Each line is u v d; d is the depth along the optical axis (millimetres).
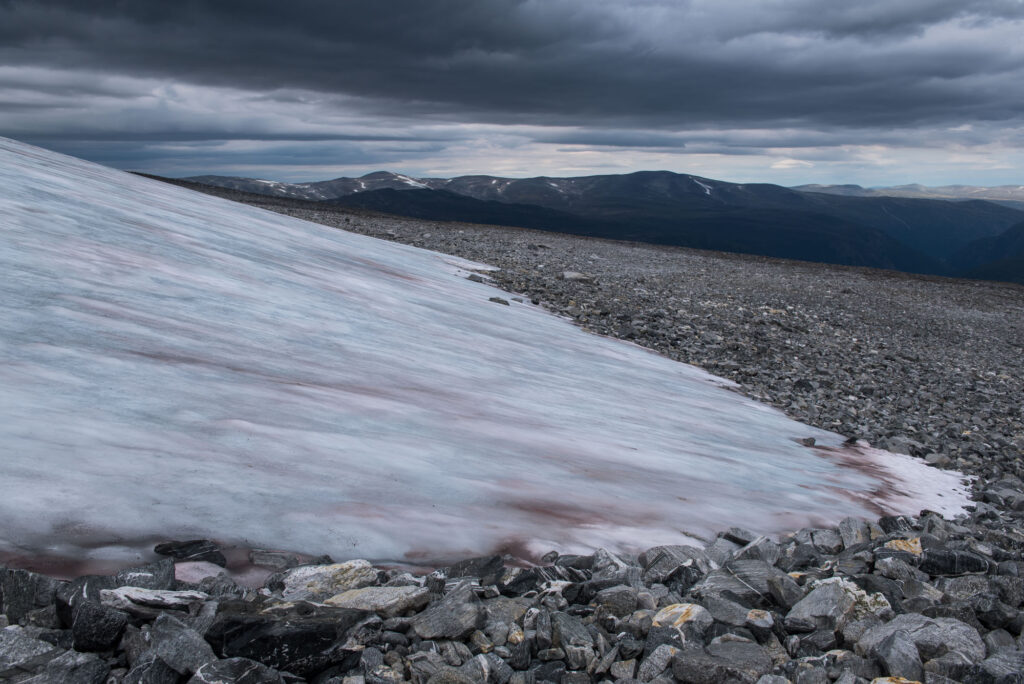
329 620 3629
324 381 8391
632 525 6289
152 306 9625
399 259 26688
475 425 8203
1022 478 12547
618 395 12617
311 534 4805
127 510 4465
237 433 5961
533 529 5715
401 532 5125
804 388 17594
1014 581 5789
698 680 3754
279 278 14578
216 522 4637
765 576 5398
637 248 54000
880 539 7125
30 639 3248
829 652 4250
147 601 3639
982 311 41219
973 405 19359
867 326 31406
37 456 4691
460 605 4078
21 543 3934
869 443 13031
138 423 5660
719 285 37312
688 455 9320
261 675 3170
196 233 17203
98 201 16812
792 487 8898
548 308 23703
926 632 4387
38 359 6453
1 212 12172
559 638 4070
